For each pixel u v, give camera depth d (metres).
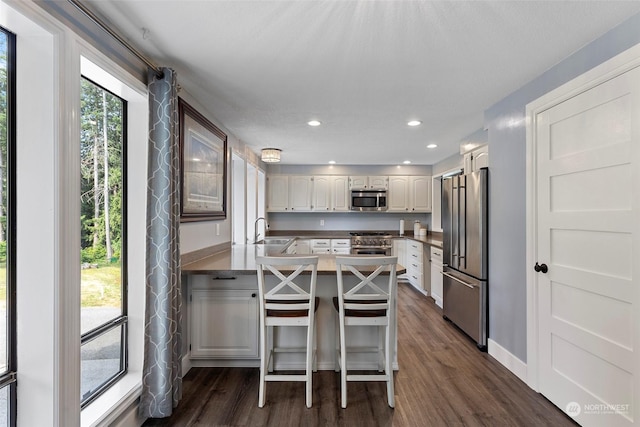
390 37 1.84
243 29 1.77
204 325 2.69
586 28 1.76
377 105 2.99
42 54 1.36
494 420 2.06
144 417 2.01
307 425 2.02
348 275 2.58
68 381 1.43
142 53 2.01
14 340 1.38
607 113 1.80
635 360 1.66
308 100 2.86
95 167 1.88
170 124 2.01
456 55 2.05
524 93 2.51
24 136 1.36
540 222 2.32
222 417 2.09
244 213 4.65
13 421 1.39
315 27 1.75
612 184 1.78
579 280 1.99
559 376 2.17
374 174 6.44
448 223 3.87
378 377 2.21
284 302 2.52
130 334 2.13
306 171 6.43
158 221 1.97
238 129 3.85
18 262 1.38
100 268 1.93
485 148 3.45
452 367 2.77
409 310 4.43
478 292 3.12
